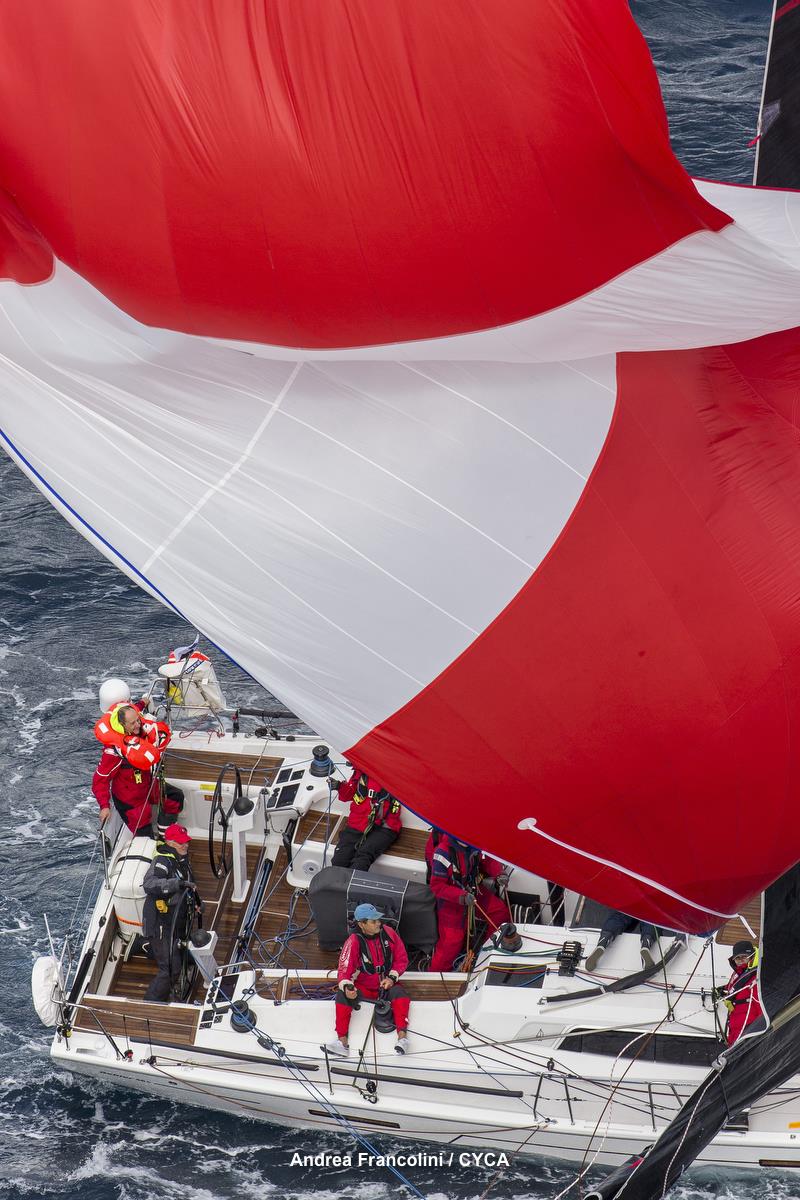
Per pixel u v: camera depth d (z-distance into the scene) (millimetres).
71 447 36688
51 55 31547
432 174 31438
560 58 30328
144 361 35812
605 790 36812
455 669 36156
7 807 63188
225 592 36469
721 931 45312
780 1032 39406
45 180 32844
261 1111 46531
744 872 38719
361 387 36219
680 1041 42531
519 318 34031
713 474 36938
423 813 37375
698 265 33188
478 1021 43844
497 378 36594
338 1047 44125
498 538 36188
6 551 82188
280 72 30844
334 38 30562
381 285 32969
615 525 36375
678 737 36156
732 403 37469
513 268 32844
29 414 36750
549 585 36156
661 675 36094
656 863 38219
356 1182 44781
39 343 35875
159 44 30953
